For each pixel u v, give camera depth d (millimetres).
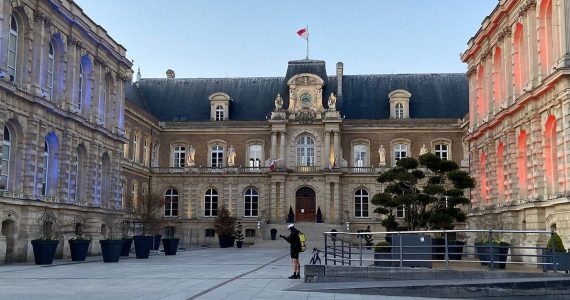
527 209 32219
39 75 33688
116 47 46281
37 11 33375
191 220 64062
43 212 33469
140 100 68062
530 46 32156
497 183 39062
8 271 24906
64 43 37156
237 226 61531
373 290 17078
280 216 61875
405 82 68000
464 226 53688
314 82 64188
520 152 35031
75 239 32688
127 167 55469
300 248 21734
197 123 65562
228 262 31797
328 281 19969
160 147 66062
